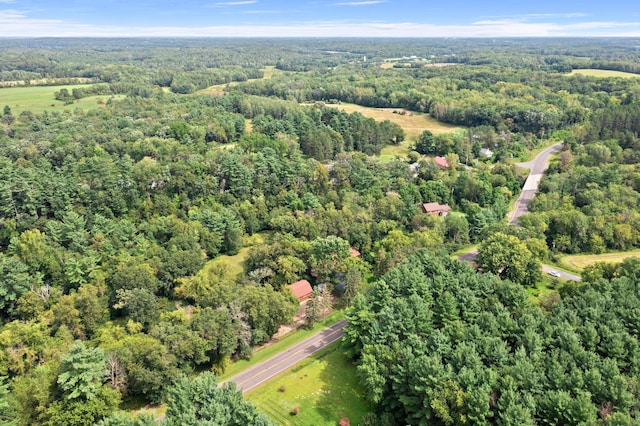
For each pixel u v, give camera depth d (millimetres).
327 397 81812
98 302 103000
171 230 136500
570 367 70438
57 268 114062
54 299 104188
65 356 69688
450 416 65375
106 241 124250
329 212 141750
